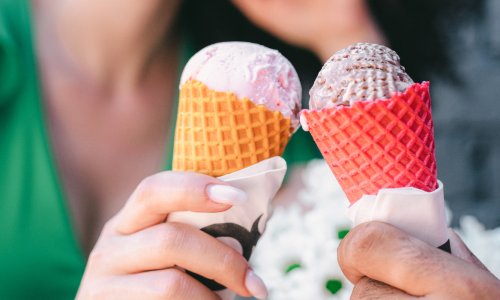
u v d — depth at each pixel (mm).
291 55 586
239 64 248
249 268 252
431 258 213
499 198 790
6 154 401
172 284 243
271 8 528
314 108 237
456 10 662
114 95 465
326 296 308
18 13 433
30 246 393
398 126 225
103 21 435
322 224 334
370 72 227
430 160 234
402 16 572
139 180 473
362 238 222
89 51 442
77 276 412
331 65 235
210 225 252
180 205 243
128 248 256
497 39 764
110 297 254
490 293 204
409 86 225
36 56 434
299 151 608
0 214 388
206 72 248
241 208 251
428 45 645
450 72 732
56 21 439
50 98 438
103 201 453
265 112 244
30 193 402
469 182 815
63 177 429
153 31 467
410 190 226
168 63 509
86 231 437
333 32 562
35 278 395
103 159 455
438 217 229
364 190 236
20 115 412
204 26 543
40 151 410
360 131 226
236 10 541
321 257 319
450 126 826
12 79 404
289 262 331
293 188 580
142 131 480
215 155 249
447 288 207
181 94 259
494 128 794
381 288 221
